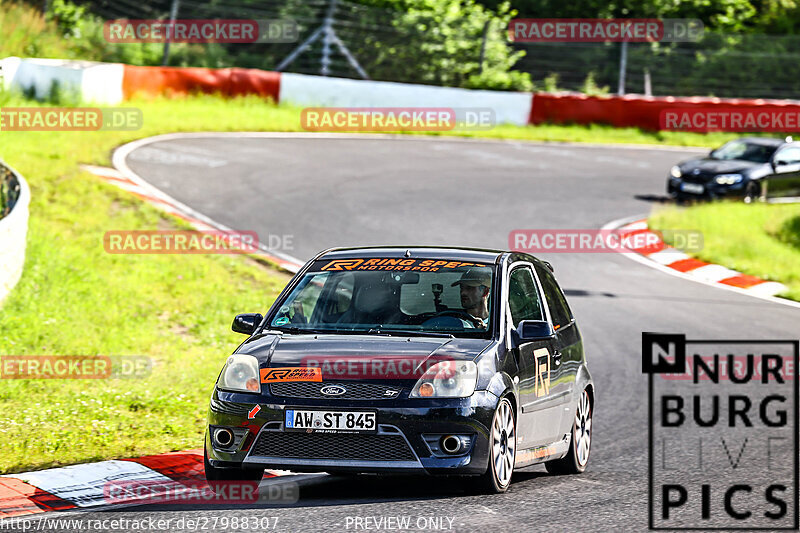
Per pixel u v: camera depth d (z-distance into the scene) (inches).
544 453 1080.8
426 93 4527.6
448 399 925.8
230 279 2171.5
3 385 1444.4
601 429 1389.0
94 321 1830.7
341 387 928.9
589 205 3265.3
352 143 3873.0
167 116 3782.0
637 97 5068.9
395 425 916.0
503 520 863.1
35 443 1162.6
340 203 2928.2
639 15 6013.8
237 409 937.5
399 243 2566.4
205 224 2564.0
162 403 1398.9
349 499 946.7
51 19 4473.4
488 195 3238.2
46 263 2042.3
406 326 1025.5
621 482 1073.5
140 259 2213.3
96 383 1510.8
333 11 5167.3
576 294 2320.4
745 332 2070.6
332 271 1098.1
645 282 2496.3
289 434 927.7
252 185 3019.2
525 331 1023.6
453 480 1056.8
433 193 3186.5
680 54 5802.2
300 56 5128.0
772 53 5930.1
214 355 1718.8
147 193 2738.7
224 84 4254.4
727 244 2869.1
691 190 3420.3
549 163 3922.2
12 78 3503.9
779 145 3624.5
